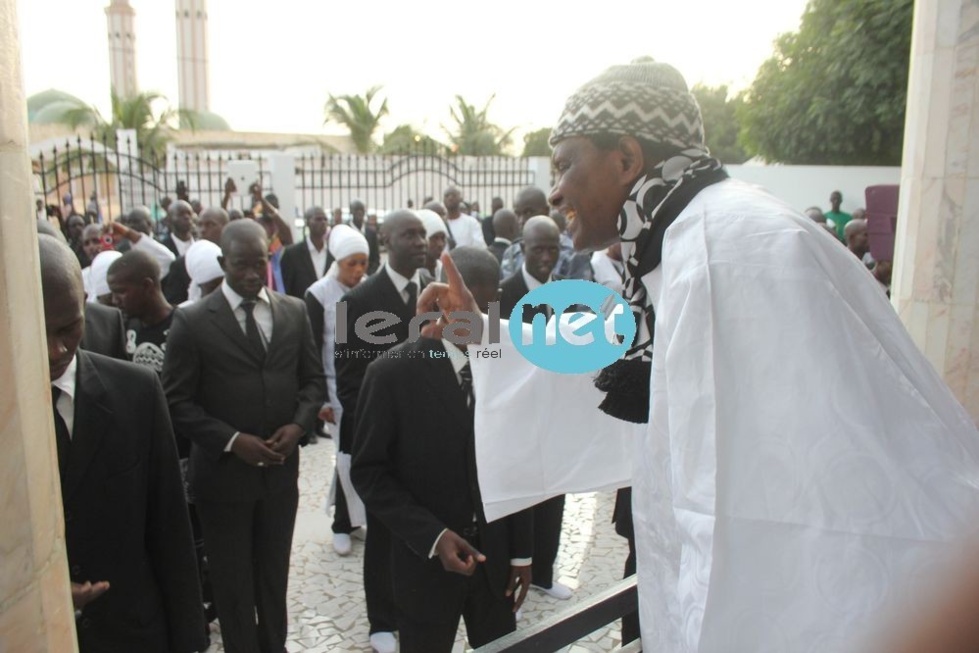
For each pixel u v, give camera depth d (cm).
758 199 111
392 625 358
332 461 604
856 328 96
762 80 1869
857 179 1472
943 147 370
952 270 373
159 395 239
